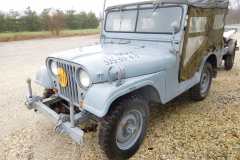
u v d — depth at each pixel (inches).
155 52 107.7
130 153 98.2
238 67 266.5
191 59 123.6
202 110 146.3
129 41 128.6
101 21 145.6
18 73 257.4
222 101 160.2
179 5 107.3
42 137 118.4
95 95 78.5
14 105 161.6
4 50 447.5
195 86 147.8
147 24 120.0
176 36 108.5
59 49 445.7
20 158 100.8
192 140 111.4
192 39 118.8
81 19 1119.6
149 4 118.1
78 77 87.9
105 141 83.8
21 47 489.7
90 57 90.4
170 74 109.2
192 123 128.7
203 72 150.6
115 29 137.9
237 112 140.8
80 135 78.7
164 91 107.1
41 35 769.6
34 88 199.2
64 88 100.3
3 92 190.4
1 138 117.6
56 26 812.0
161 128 124.2
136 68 92.3
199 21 121.9
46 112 95.2
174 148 105.4
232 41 231.5
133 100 89.5
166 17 112.2
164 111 147.1
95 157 100.5
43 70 114.7
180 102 161.9
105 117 84.0
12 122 135.6
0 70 274.7
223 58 244.2
